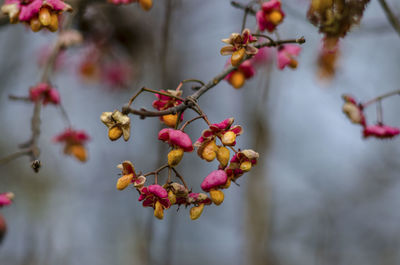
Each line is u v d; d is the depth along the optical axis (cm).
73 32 411
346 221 739
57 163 711
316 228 713
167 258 527
